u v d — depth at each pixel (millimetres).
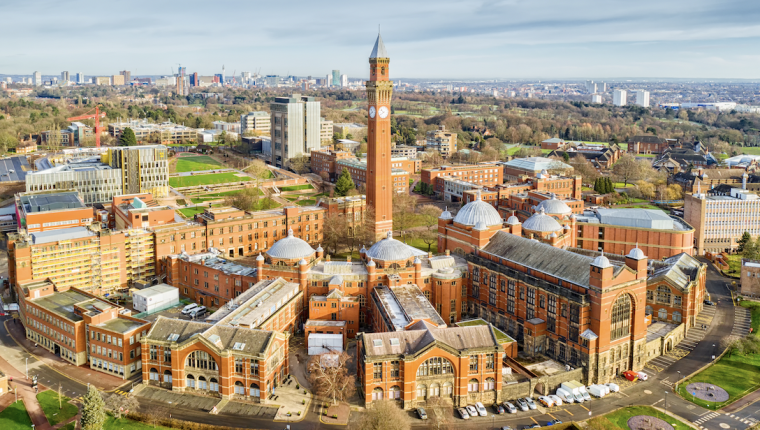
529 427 141875
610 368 166750
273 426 139500
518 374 163375
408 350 151375
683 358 182000
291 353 177375
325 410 147250
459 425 143125
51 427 139750
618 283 163000
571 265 173750
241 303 175750
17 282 198375
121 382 160375
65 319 171000
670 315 199500
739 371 172625
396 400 151000
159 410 145125
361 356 154625
